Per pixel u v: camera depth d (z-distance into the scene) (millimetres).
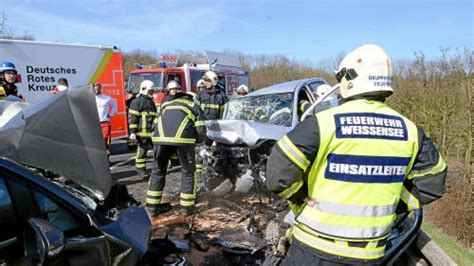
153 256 2715
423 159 1941
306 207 1938
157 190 4883
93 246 2168
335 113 1829
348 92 1931
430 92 9258
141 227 2547
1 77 5574
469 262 4477
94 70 9641
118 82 10297
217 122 5184
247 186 4953
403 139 1862
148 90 6875
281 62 34344
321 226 1848
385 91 1897
